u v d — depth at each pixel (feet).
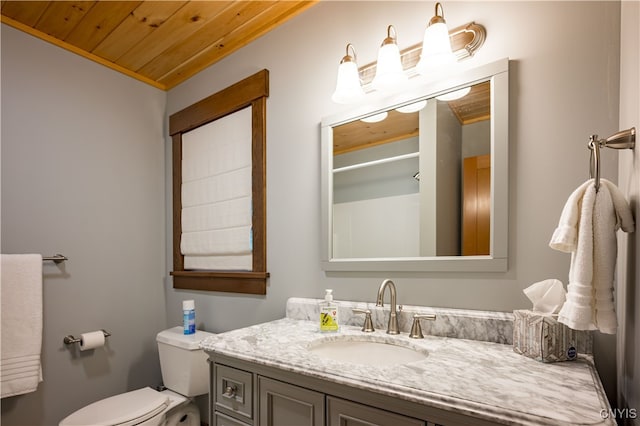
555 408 2.06
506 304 3.62
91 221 6.78
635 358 2.38
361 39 4.90
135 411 4.96
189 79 7.64
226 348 3.60
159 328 7.72
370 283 4.62
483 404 2.13
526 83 3.61
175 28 6.13
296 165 5.55
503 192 3.63
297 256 5.45
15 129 5.90
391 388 2.45
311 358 3.16
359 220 4.77
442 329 3.85
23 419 5.71
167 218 8.00
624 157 2.88
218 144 6.84
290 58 5.73
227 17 5.85
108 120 7.14
